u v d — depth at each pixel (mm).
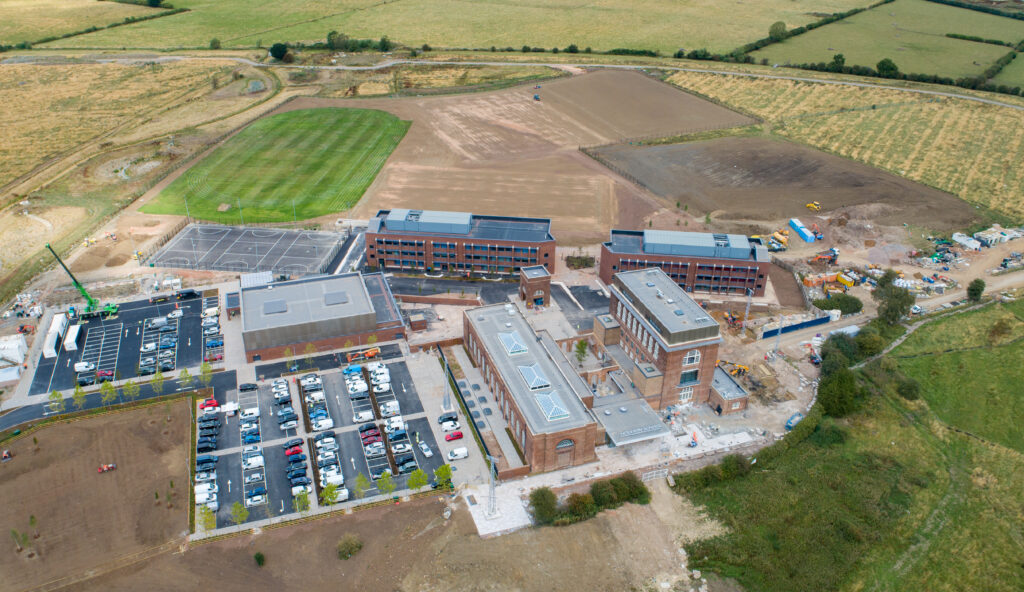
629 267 171625
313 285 158000
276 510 110000
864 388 138000
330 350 147500
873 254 190500
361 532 106125
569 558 102688
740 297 169875
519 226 181875
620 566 102250
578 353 142500
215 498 110750
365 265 182125
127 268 178000
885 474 119375
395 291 171000
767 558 104000
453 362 145125
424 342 151000
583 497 110500
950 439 128250
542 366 130250
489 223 183375
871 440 127375
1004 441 128375
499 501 111812
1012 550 106438
